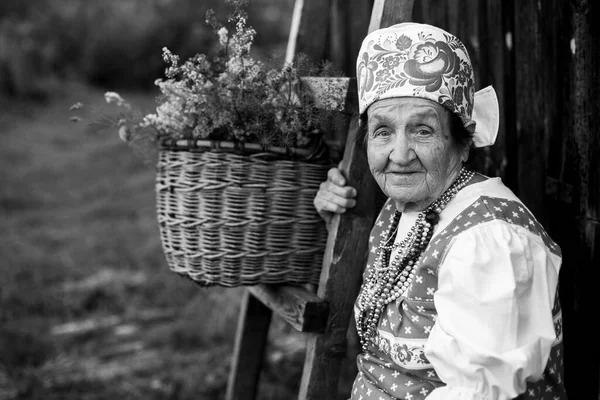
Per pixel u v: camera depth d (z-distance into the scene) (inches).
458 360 53.5
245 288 98.0
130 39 534.3
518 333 53.6
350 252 73.5
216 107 72.0
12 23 513.0
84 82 524.7
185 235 77.0
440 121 60.6
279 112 72.2
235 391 100.4
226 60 74.9
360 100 64.4
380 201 78.2
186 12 534.3
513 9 78.5
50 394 124.1
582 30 68.6
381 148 61.9
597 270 69.7
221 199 74.5
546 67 74.3
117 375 132.1
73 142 355.3
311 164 75.1
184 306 165.2
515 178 81.2
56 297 169.5
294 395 120.4
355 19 113.8
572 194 72.1
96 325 156.9
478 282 54.5
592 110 68.7
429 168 60.7
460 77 61.2
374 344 65.5
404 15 69.5
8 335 147.1
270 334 146.6
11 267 187.5
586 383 72.3
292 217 75.6
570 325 74.0
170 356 139.7
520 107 79.0
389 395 63.0
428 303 59.7
